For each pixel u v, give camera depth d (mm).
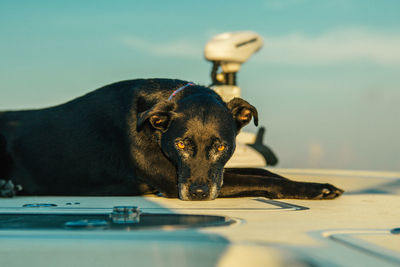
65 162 1840
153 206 1429
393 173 2430
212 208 1379
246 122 1737
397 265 792
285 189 1643
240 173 1815
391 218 1241
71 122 1857
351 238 1007
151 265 892
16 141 1871
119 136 1792
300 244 925
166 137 1661
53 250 898
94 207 1409
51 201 1592
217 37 2441
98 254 895
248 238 979
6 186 1747
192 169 1615
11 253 904
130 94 1804
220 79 2438
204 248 892
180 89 1731
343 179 2166
